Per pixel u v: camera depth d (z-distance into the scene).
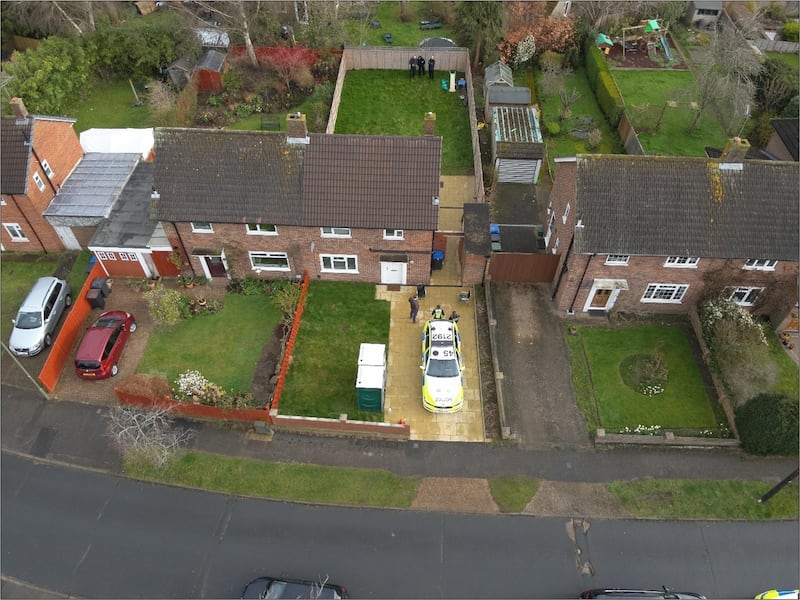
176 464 25.67
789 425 24.44
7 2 48.72
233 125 44.88
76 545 23.50
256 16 49.81
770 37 56.34
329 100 46.53
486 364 29.53
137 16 55.31
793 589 22.45
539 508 24.55
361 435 26.78
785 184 28.72
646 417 27.53
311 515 24.30
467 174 40.88
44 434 26.81
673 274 29.70
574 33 51.00
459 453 26.25
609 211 28.28
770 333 31.14
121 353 29.53
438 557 23.16
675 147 43.50
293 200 29.69
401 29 56.91
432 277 33.53
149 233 32.09
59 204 33.41
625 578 22.73
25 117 31.45
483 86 48.56
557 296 31.95
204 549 23.36
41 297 30.16
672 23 55.62
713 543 23.75
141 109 46.06
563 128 45.62
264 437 26.64
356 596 22.11
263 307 31.70
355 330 30.67
